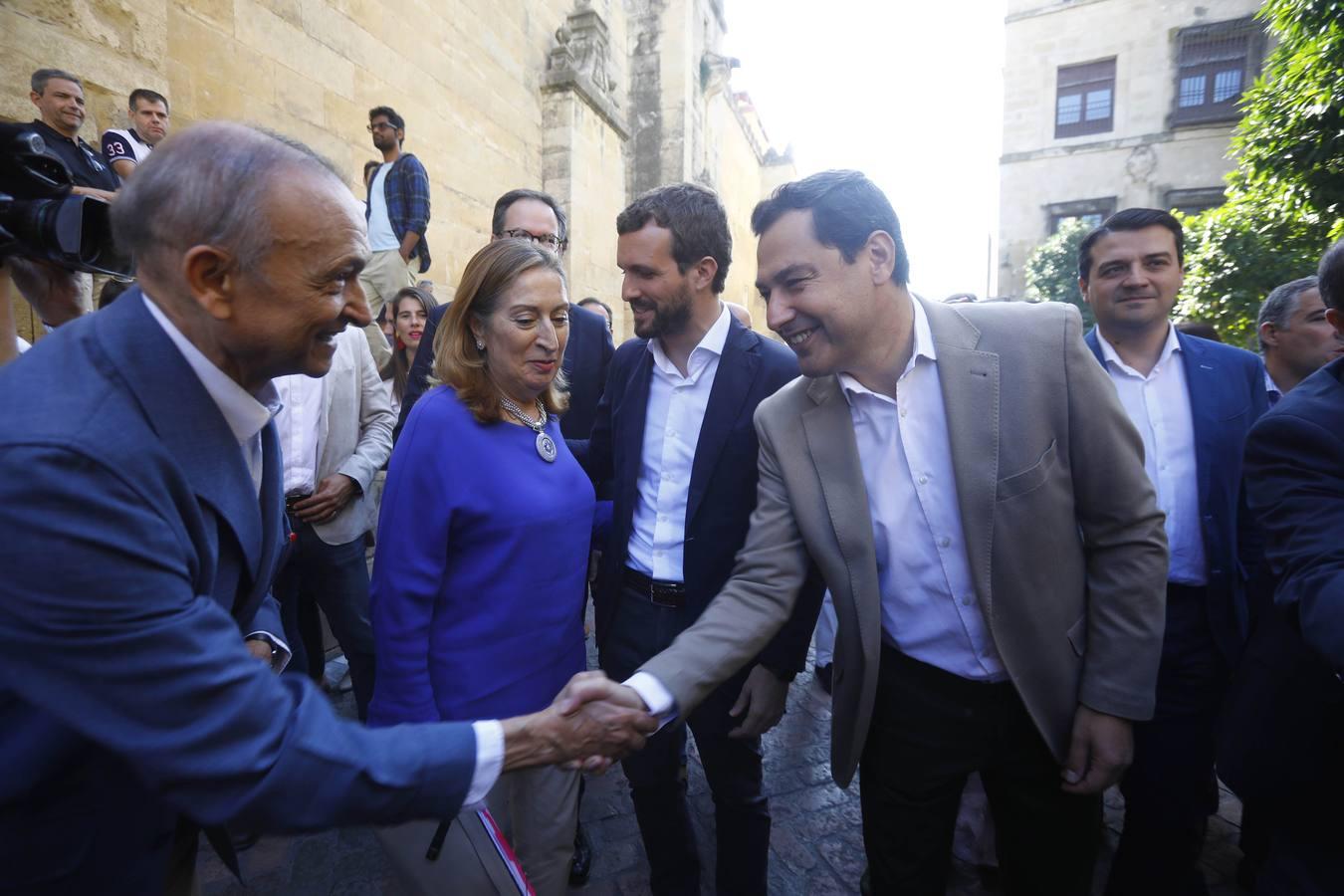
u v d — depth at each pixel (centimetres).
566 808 149
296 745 74
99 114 334
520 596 142
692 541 169
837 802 249
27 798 75
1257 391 182
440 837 121
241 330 76
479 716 141
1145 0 1530
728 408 168
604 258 898
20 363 71
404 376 356
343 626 249
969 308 134
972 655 137
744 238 1859
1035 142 1642
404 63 573
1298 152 655
